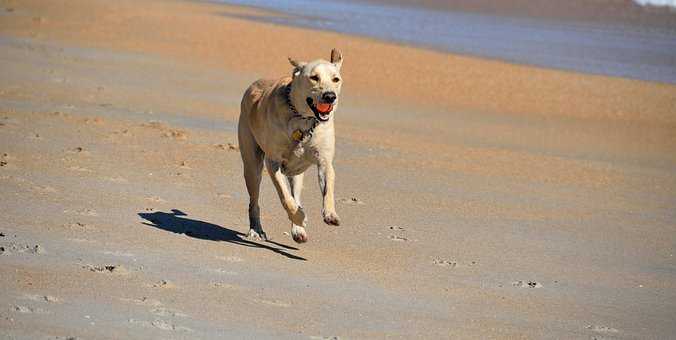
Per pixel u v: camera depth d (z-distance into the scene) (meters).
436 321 9.27
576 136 22.28
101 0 42.53
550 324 9.55
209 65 27.97
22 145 15.32
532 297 10.44
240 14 42.81
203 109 20.86
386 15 47.03
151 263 10.08
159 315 8.48
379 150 18.20
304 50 32.22
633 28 47.25
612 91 28.44
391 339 8.62
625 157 20.19
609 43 40.50
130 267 9.83
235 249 11.10
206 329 8.27
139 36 32.50
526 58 34.22
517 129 22.55
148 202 12.84
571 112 25.44
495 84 28.42
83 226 11.20
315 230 12.45
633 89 28.91
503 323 9.44
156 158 15.48
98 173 14.06
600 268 11.86
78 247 10.34
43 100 19.84
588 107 26.19
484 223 13.59
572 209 14.99
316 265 10.83
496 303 10.09
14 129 16.53
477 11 51.72
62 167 14.15
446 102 25.45
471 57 33.50
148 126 18.02
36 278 9.09
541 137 21.77
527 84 28.72
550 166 18.36
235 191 14.03
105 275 9.44
